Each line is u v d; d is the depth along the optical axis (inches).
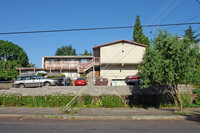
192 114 449.1
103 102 578.6
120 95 618.5
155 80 452.1
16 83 772.0
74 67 1392.7
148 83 495.5
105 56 1096.8
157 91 616.7
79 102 601.3
